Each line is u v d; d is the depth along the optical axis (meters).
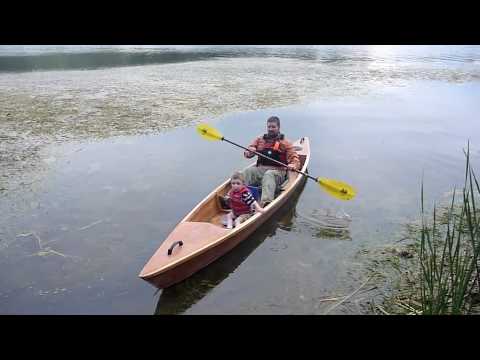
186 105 9.05
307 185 5.70
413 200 5.20
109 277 3.67
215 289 3.56
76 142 6.85
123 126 7.65
